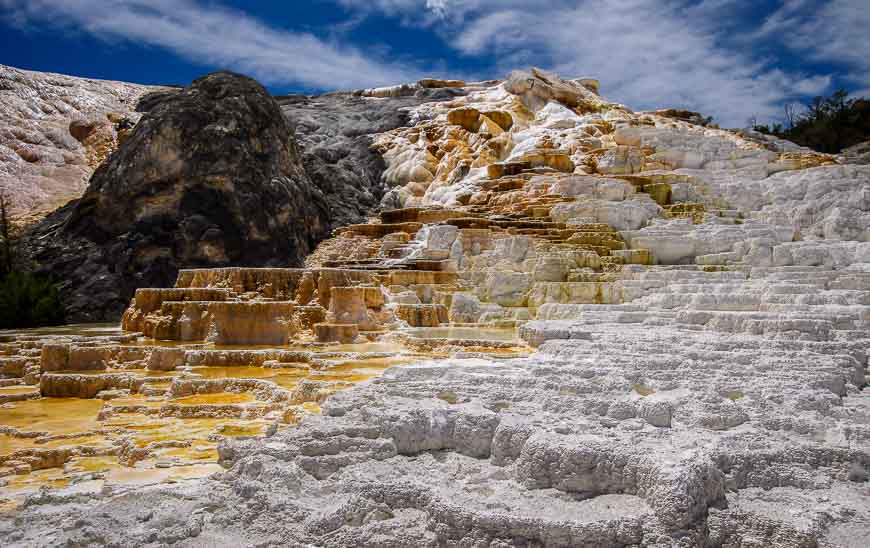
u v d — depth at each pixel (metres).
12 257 15.43
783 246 12.32
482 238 13.05
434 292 11.56
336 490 4.00
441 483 4.08
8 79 26.09
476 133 22.59
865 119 35.44
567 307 10.04
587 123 22.17
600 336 7.38
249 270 11.05
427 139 23.33
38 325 13.12
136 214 15.43
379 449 4.41
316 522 3.59
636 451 3.90
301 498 3.90
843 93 36.69
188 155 15.55
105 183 15.70
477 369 5.93
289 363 8.09
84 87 28.05
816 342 6.73
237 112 16.38
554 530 3.43
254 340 9.27
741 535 3.58
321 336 9.45
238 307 9.31
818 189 15.52
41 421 6.21
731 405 4.93
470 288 11.95
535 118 24.03
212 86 16.77
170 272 15.09
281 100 31.55
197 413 6.17
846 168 16.28
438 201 19.55
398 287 11.45
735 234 13.01
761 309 9.27
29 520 3.72
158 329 9.82
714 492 3.73
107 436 5.59
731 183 16.80
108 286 14.83
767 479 4.06
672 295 9.96
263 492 3.85
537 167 18.58
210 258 15.28
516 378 5.42
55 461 5.12
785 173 16.97
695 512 3.50
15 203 21.72
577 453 3.92
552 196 15.84
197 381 6.99
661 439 4.35
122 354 8.48
